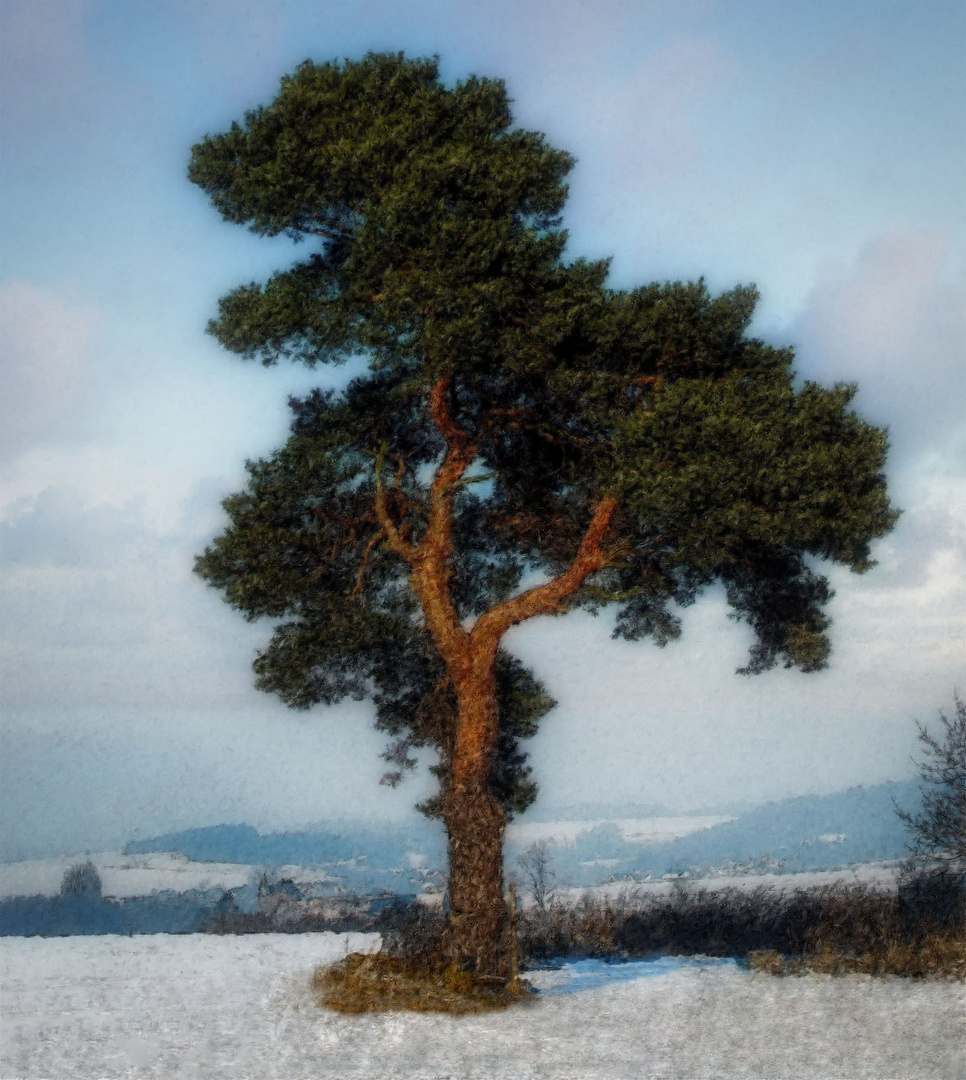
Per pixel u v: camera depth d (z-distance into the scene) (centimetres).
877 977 1592
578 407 1686
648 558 1864
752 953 1761
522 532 2005
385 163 1592
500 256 1562
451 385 1770
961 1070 1036
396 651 2003
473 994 1429
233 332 1644
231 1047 1172
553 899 2256
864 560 1628
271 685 1925
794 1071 1043
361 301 1599
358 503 1883
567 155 1694
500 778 2025
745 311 1672
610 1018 1316
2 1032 1258
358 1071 1062
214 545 1838
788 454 1529
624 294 1673
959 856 1820
